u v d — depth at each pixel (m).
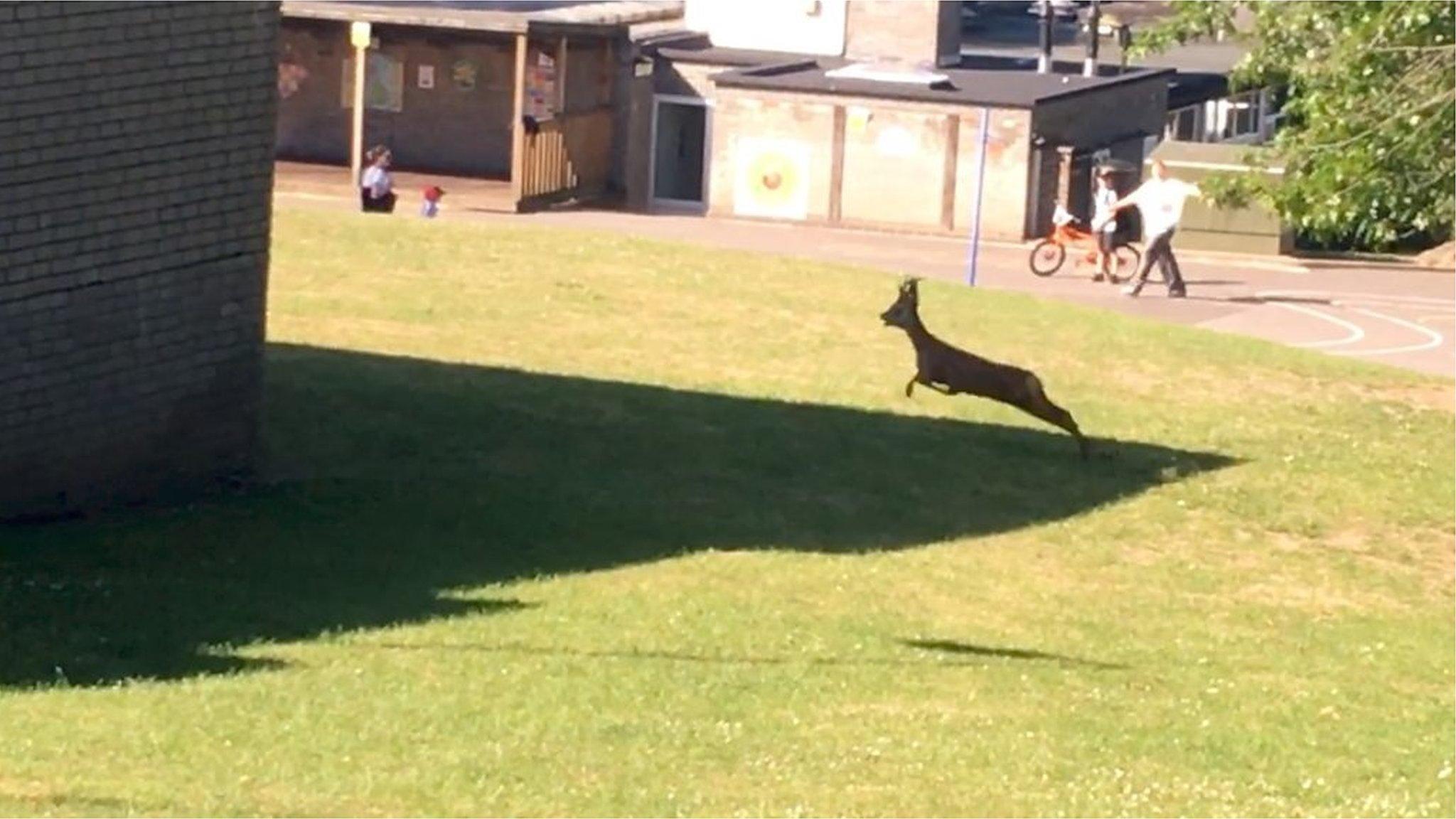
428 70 50.38
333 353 22.45
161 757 11.02
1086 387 24.12
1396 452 22.80
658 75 50.06
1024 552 18.47
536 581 16.09
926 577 17.36
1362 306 38.62
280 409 20.11
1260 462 21.80
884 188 47.97
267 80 17.80
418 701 12.65
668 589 16.20
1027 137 46.75
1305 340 35.06
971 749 12.52
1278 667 15.82
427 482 18.55
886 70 48.62
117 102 16.45
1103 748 12.84
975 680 14.45
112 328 16.67
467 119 50.44
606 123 50.28
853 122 47.94
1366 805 11.59
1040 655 15.41
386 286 25.86
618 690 13.32
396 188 47.88
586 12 51.38
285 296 24.83
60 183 16.06
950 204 47.34
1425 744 13.68
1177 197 37.91
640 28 52.53
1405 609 18.03
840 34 52.19
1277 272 42.16
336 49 50.66
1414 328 36.62
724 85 48.72
